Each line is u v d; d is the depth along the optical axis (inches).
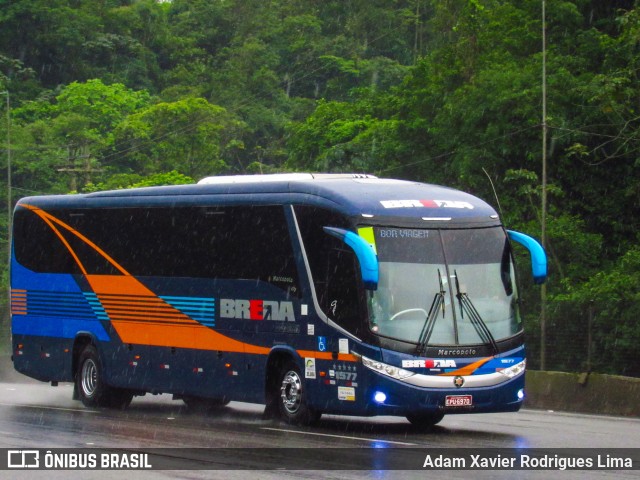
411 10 4168.3
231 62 4101.9
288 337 746.8
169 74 4392.2
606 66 1744.6
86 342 951.6
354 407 689.0
